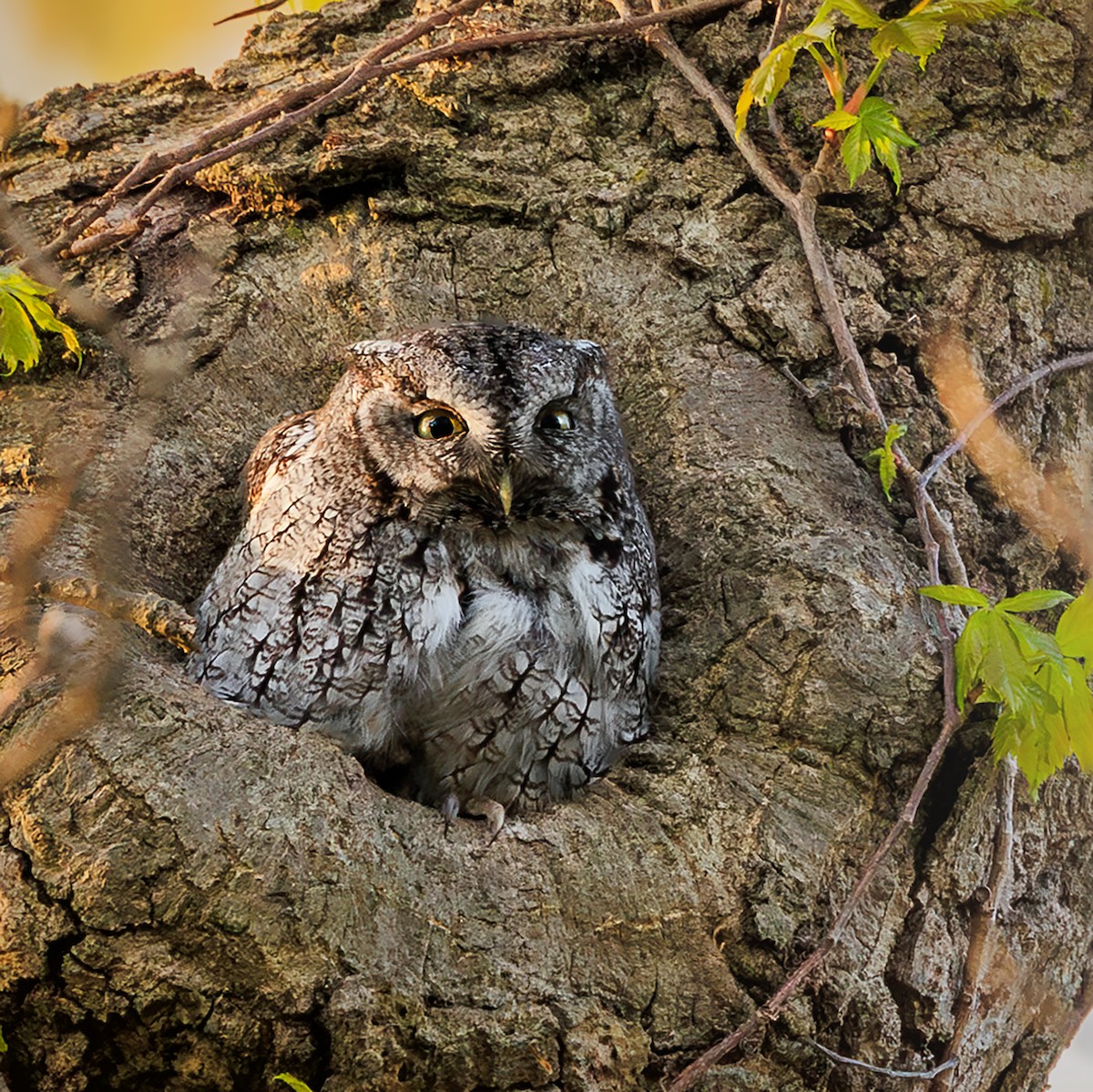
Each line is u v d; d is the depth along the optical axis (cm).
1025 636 605
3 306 660
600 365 722
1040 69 789
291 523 681
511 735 688
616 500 716
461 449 667
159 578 725
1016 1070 663
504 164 802
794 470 716
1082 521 729
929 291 757
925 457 720
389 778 714
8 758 546
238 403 787
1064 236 775
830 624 659
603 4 820
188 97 857
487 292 793
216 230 805
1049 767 619
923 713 639
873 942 607
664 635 735
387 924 548
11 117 687
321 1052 524
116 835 538
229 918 530
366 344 702
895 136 695
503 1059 526
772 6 804
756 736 652
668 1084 554
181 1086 525
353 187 811
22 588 570
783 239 772
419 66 807
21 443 717
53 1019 521
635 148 809
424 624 670
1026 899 661
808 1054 574
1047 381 756
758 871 604
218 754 571
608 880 590
